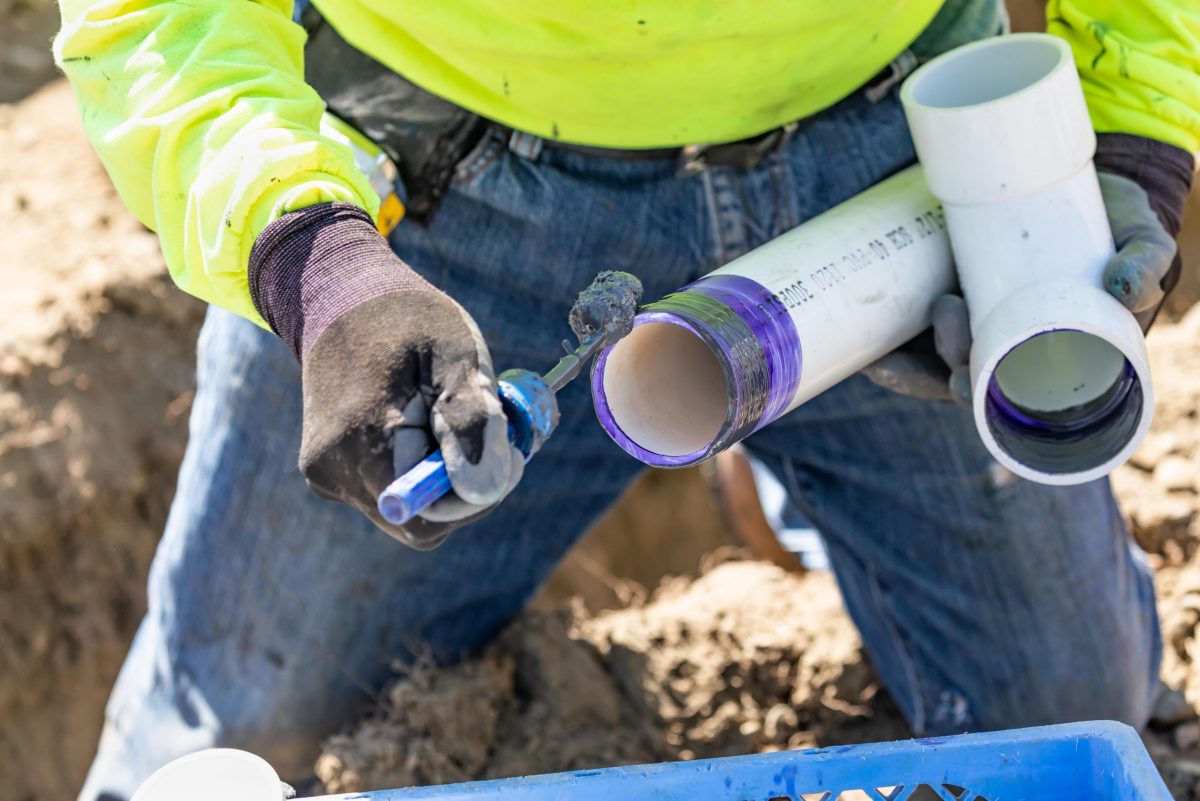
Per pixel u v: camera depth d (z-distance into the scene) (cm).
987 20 248
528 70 215
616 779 169
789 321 189
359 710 293
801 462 295
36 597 394
